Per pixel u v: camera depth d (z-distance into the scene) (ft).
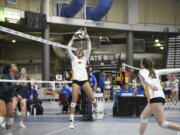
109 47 99.66
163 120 18.93
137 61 102.68
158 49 116.57
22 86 30.53
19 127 31.27
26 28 82.17
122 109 41.52
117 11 88.22
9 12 66.59
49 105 62.90
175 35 94.89
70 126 28.81
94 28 85.15
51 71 100.83
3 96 21.40
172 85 60.08
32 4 75.31
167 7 92.53
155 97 19.08
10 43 103.30
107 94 70.33
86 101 36.70
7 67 23.81
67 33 91.91
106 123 34.24
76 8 75.15
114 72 86.79
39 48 103.50
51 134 26.91
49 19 75.61
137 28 89.66
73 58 28.25
